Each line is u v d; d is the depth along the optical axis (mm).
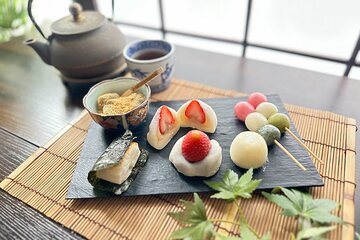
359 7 413
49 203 276
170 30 574
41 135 364
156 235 243
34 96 436
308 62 492
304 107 373
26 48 558
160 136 313
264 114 329
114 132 341
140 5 584
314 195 262
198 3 525
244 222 237
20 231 256
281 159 291
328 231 227
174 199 271
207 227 224
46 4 635
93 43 396
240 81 434
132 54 419
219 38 531
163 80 401
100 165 264
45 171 309
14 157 334
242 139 282
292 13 461
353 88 406
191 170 276
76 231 251
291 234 233
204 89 414
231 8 502
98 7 622
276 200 237
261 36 504
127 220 256
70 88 445
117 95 351
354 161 294
